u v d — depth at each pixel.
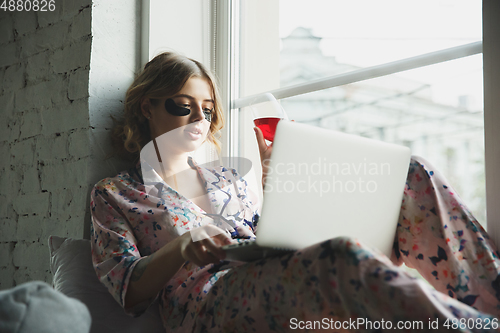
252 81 1.85
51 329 0.67
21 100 1.78
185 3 1.84
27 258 1.65
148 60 1.71
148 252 1.22
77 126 1.55
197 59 1.87
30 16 1.80
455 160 1.31
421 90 1.38
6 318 0.64
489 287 0.93
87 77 1.54
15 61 1.84
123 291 1.01
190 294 1.08
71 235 1.50
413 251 1.05
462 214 1.02
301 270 0.76
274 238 0.81
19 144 1.76
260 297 0.83
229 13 1.90
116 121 1.59
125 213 1.24
